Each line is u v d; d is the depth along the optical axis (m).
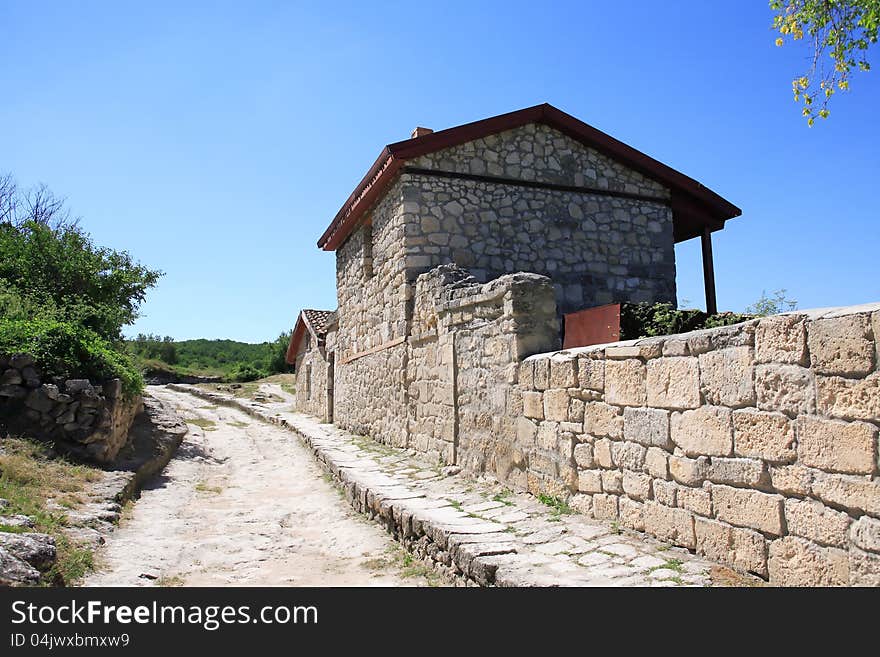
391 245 11.07
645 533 4.86
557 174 11.45
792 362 3.59
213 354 46.78
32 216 18.75
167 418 13.12
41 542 4.78
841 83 8.52
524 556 4.71
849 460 3.25
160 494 8.45
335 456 10.46
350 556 6.10
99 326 12.60
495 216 10.90
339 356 15.90
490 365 7.50
